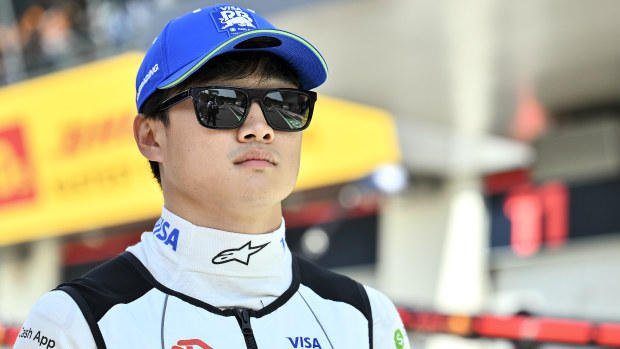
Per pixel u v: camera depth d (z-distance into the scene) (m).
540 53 8.95
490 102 10.73
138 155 12.01
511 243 13.53
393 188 11.45
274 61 2.60
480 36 8.37
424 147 12.80
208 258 2.51
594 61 9.29
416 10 7.62
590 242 12.58
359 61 9.20
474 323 5.60
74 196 12.95
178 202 2.57
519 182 13.45
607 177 12.26
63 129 12.81
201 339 2.42
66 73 12.72
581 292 12.67
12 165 13.53
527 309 5.63
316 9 7.71
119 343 2.34
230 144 2.46
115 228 14.76
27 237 13.62
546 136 12.70
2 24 13.66
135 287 2.48
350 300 2.72
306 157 12.19
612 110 11.73
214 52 2.43
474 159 13.43
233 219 2.52
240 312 2.50
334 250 15.35
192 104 2.49
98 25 12.57
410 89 10.23
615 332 5.07
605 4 7.42
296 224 15.03
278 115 2.50
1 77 13.55
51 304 2.39
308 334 2.57
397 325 2.82
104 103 12.29
